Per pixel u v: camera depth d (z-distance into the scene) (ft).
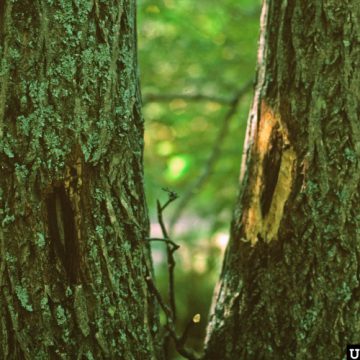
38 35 8.04
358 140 8.50
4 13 8.02
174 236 15.75
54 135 8.09
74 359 8.25
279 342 8.70
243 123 15.16
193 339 14.33
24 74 8.05
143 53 14.35
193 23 15.12
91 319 8.27
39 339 8.21
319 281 8.57
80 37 8.11
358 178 8.50
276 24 8.72
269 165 8.73
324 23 8.50
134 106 8.49
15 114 8.06
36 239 8.13
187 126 15.81
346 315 8.53
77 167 8.14
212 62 14.94
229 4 14.70
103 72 8.20
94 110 8.18
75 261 8.21
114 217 8.32
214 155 13.53
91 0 8.14
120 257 8.37
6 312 8.21
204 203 15.78
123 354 8.40
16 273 8.16
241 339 8.86
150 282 8.60
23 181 8.09
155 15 13.46
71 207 8.18
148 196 14.99
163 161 15.92
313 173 8.55
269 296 8.73
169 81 15.28
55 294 8.18
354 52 8.48
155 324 8.72
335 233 8.53
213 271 15.88
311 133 8.54
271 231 8.71
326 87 8.51
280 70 8.67
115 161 8.32
